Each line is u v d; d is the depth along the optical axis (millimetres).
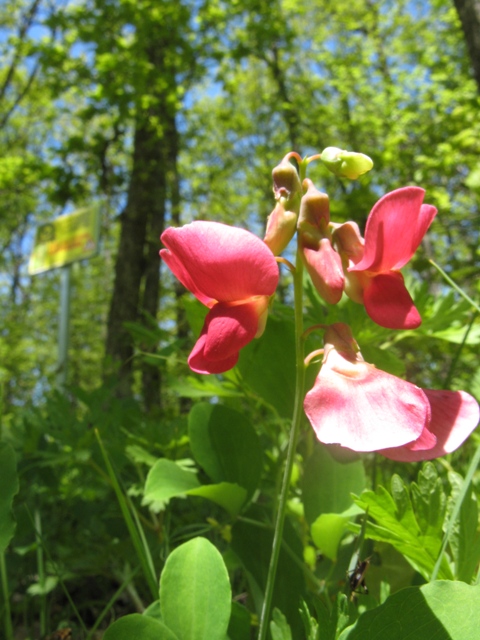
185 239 86
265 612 92
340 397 80
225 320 90
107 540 181
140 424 190
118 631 87
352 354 86
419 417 77
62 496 216
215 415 135
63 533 193
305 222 91
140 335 206
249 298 92
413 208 83
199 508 198
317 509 124
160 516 163
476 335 165
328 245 90
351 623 88
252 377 136
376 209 82
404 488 94
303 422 138
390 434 76
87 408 188
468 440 188
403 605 79
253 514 134
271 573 92
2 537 102
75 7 897
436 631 77
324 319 155
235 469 132
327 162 92
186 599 94
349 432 77
